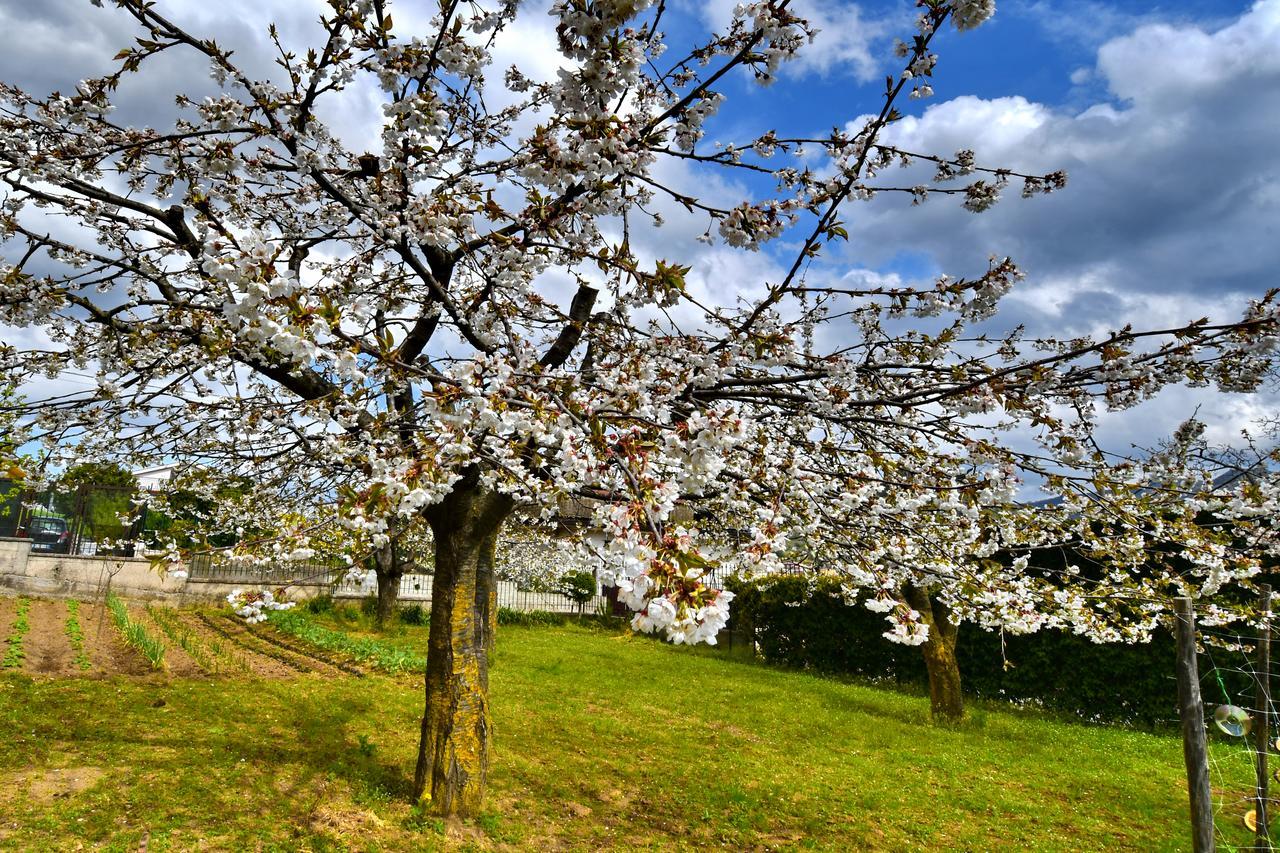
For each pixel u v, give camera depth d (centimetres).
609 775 629
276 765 561
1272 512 481
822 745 799
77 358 536
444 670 513
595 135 309
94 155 436
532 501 504
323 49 365
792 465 418
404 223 417
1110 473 452
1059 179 380
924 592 966
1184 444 487
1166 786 702
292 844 434
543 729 763
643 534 231
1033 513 537
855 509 455
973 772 722
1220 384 384
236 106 389
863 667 1425
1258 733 454
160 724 645
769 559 316
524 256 407
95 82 419
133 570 1598
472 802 498
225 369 623
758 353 387
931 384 443
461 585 521
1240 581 488
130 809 458
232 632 1307
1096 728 1035
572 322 504
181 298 506
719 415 274
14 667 855
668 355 467
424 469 287
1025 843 541
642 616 210
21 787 476
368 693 859
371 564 436
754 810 570
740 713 941
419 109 373
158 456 665
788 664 1538
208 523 900
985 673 1239
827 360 436
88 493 1560
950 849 521
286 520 391
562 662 1252
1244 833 544
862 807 598
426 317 527
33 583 1529
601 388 374
